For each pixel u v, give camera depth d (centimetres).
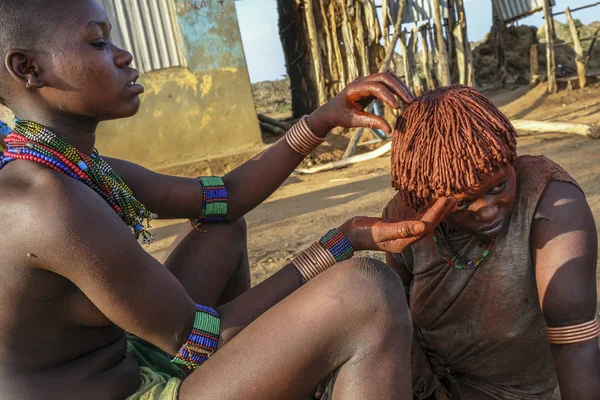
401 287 151
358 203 609
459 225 166
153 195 204
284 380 145
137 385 166
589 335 165
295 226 549
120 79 160
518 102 1169
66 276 144
